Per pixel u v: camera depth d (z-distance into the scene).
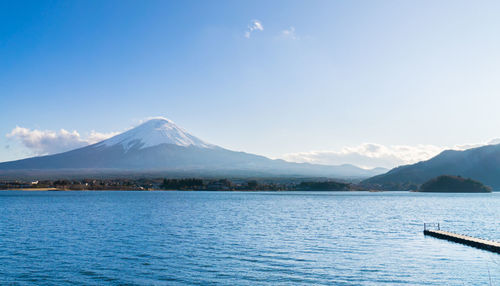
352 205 189.38
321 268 46.38
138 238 69.00
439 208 165.12
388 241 66.56
